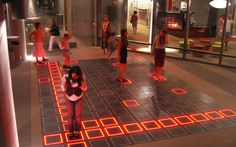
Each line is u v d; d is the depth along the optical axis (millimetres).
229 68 13227
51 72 11703
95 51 15266
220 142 6977
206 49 14352
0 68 4293
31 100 9008
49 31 15453
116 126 7602
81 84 6746
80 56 14227
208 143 6914
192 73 12281
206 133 7395
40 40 12648
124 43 10453
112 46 13891
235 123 7977
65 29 16562
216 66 13469
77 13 16219
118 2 15336
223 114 8500
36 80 10766
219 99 9578
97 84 10531
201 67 13234
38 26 12586
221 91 10297
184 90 10266
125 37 10461
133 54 14938
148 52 15016
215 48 14164
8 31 12312
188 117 8242
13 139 4930
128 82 10844
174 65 13391
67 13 16766
